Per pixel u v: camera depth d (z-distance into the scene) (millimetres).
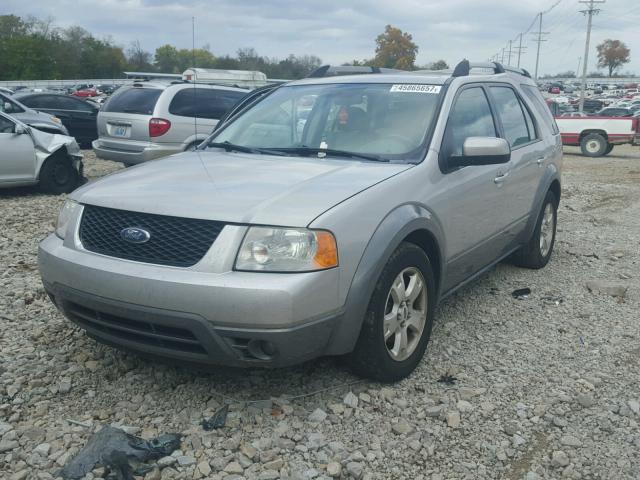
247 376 3768
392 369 3650
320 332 3184
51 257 3512
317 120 4516
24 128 10016
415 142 4137
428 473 2977
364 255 3324
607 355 4305
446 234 4098
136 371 3812
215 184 3535
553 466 3053
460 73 4902
